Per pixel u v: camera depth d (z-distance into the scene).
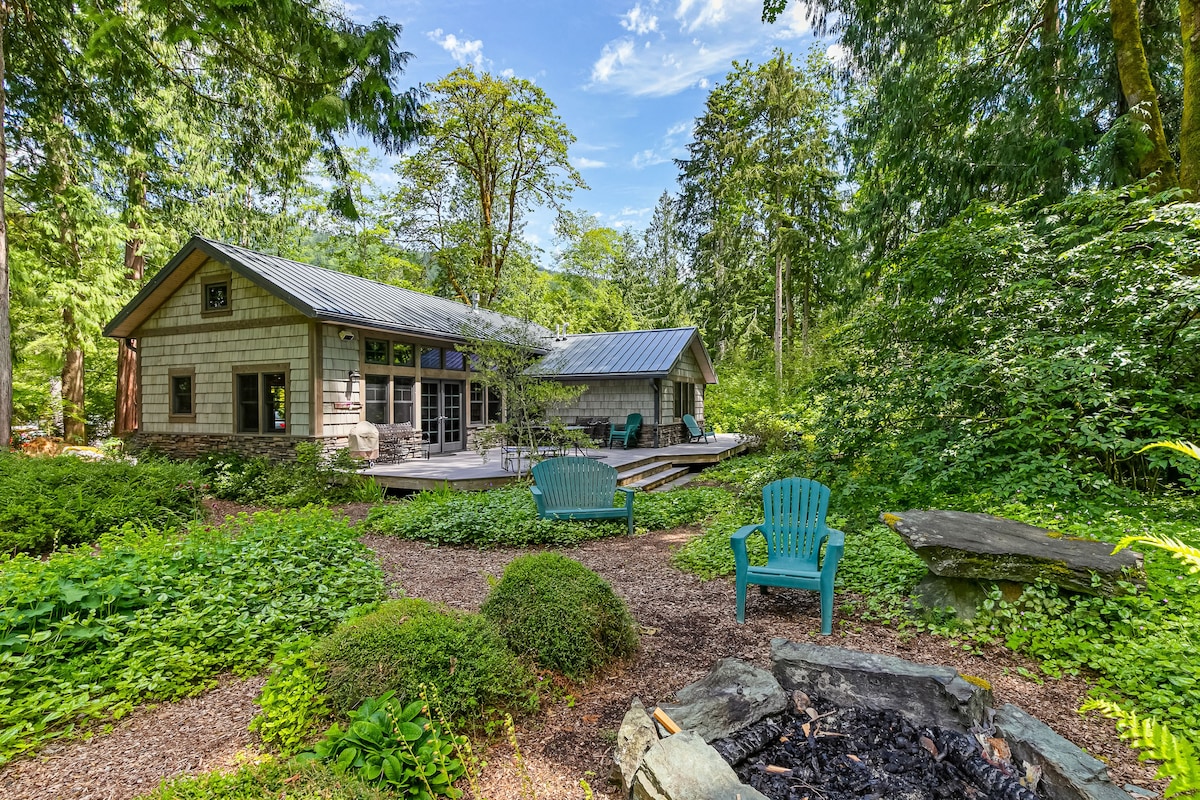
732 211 21.86
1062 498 4.47
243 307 10.27
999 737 2.09
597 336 16.48
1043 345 5.06
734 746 2.15
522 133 22.38
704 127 22.81
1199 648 2.54
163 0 5.54
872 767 2.09
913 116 8.52
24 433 15.48
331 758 2.09
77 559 4.01
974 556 3.25
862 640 3.27
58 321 14.10
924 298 6.22
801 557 3.98
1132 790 1.87
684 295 26.98
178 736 2.54
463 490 8.60
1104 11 7.48
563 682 2.88
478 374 10.31
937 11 8.23
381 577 4.70
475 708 2.47
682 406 16.12
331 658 2.58
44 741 2.48
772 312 24.16
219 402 10.56
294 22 6.16
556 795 2.10
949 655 3.00
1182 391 4.64
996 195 7.98
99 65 8.01
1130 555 3.13
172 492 6.97
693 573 4.85
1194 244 4.72
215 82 8.27
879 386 6.15
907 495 5.40
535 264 26.16
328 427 9.78
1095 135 7.36
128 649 3.20
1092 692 2.49
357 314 9.86
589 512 6.32
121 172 13.73
